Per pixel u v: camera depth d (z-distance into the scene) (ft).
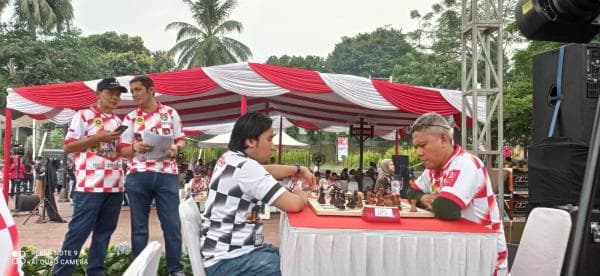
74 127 12.39
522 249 8.95
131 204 12.74
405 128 44.14
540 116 12.34
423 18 96.17
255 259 8.02
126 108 32.65
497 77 19.92
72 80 105.60
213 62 118.21
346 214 7.71
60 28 109.19
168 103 35.04
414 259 6.97
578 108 11.00
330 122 46.98
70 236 12.09
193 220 8.49
